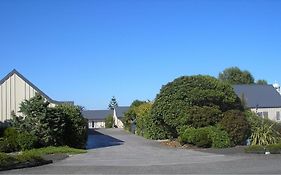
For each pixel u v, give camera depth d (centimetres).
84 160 2295
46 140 2845
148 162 2170
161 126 4100
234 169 1800
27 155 2034
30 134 2805
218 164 2017
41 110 2875
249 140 3219
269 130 3216
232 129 3175
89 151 2891
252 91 6319
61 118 2959
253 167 1867
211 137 3083
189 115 3384
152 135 4416
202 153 2673
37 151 2638
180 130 3403
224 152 2708
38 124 2839
